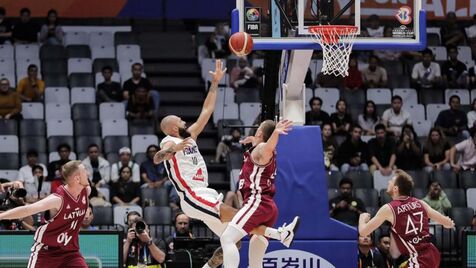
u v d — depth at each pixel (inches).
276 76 559.2
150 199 673.0
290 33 488.7
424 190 703.1
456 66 850.1
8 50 837.2
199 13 924.6
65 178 412.2
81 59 833.5
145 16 920.3
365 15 566.9
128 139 741.3
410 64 864.3
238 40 458.6
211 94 441.1
